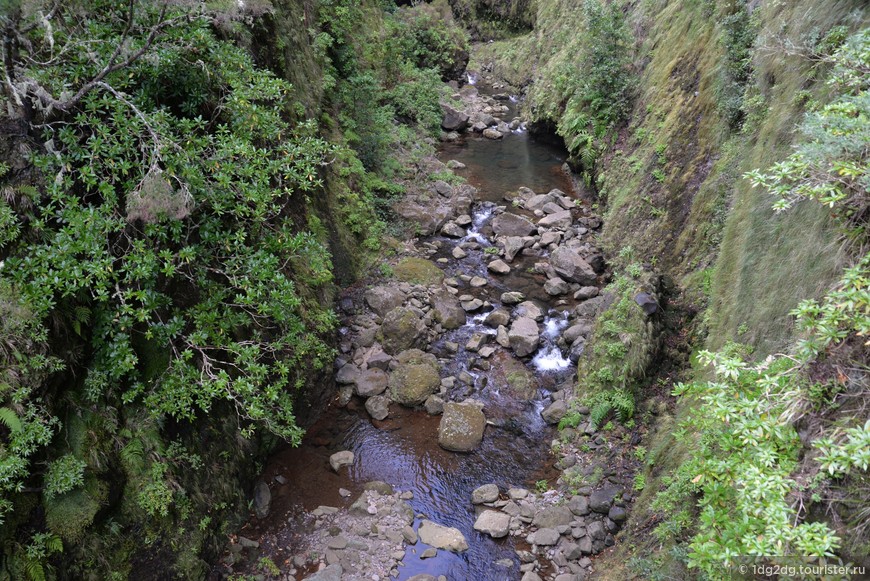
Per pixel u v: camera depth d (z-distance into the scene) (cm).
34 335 545
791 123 760
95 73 637
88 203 609
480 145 1991
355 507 782
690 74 1235
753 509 361
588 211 1490
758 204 769
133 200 600
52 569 532
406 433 921
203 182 669
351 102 1429
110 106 642
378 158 1502
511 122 2175
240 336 782
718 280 840
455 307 1161
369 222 1323
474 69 2791
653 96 1359
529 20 2694
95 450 586
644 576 593
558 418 923
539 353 1066
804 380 429
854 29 698
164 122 657
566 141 1706
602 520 752
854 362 408
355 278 1204
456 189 1590
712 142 1062
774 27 914
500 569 707
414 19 2567
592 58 1539
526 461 866
